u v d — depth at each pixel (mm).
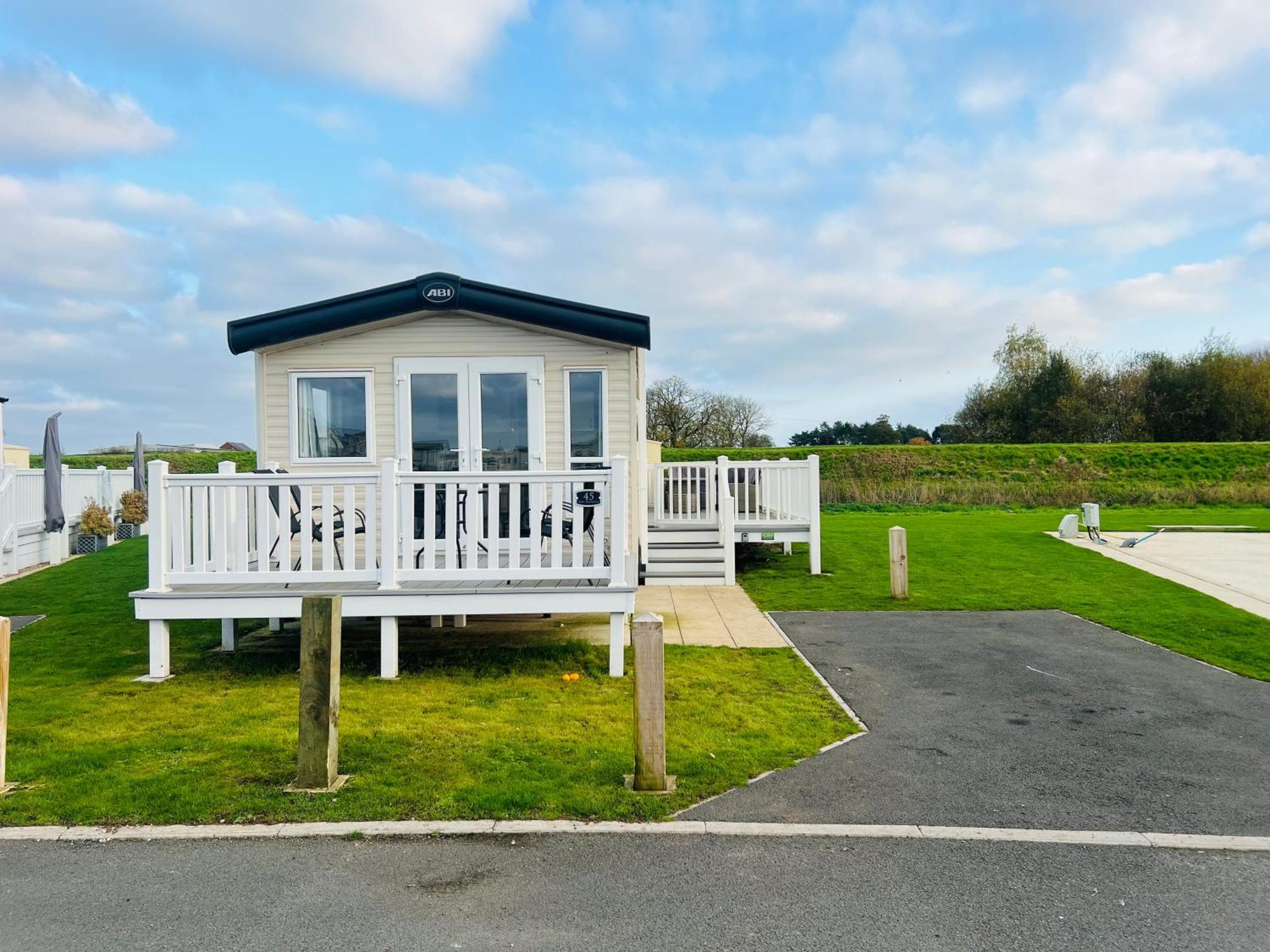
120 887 3600
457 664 7586
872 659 7953
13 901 3486
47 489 15602
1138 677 7352
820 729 5820
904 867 3801
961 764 5176
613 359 10195
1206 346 44719
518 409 10195
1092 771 5062
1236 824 4293
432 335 10180
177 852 3908
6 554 14148
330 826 4137
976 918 3371
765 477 14094
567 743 5367
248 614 7102
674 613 10047
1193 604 10664
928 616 9969
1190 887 3639
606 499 10109
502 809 4332
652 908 3436
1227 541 16891
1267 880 3707
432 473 7254
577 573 7148
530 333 10172
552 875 3707
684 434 48406
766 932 3268
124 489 21219
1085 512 16922
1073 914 3410
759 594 11391
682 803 4438
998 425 46312
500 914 3389
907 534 18219
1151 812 4445
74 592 12312
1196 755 5375
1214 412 42688
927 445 37094
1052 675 7387
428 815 4266
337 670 4668
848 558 14781
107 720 5883
